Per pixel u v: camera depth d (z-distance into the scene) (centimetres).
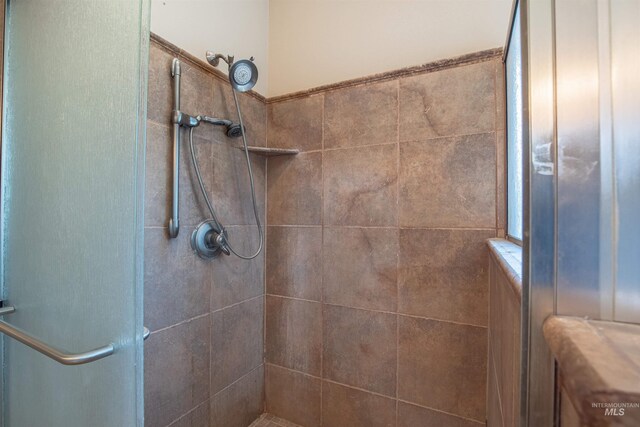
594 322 27
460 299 103
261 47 148
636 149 27
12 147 81
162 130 95
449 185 105
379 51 126
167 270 97
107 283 54
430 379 107
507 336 52
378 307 117
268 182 142
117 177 52
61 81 65
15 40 81
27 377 75
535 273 30
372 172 118
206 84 111
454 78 104
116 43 52
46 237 69
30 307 74
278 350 139
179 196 100
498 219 97
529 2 31
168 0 103
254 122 136
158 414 94
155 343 93
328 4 138
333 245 126
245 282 131
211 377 114
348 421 122
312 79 141
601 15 28
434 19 115
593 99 28
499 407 65
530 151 30
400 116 113
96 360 53
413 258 110
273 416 139
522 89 32
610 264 27
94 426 56
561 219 29
